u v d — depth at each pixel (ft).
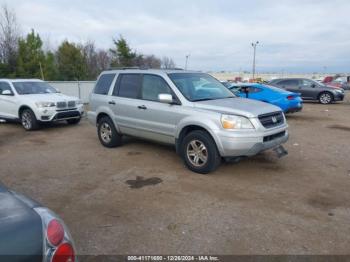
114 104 22.66
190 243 10.82
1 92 35.96
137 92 21.26
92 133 31.19
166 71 20.39
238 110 16.42
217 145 16.46
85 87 66.49
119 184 16.49
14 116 34.53
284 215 12.73
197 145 17.58
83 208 13.67
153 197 14.70
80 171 18.79
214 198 14.47
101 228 11.91
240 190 15.37
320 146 24.47
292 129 32.55
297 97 40.65
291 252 10.25
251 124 16.07
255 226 11.87
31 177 17.80
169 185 16.16
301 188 15.60
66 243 6.36
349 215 12.69
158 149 23.44
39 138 29.12
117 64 130.21
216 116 16.46
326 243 10.73
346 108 53.52
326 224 11.98
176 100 18.61
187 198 14.51
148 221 12.39
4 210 6.47
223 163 19.54
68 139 28.35
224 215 12.78
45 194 15.29
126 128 22.29
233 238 11.08
